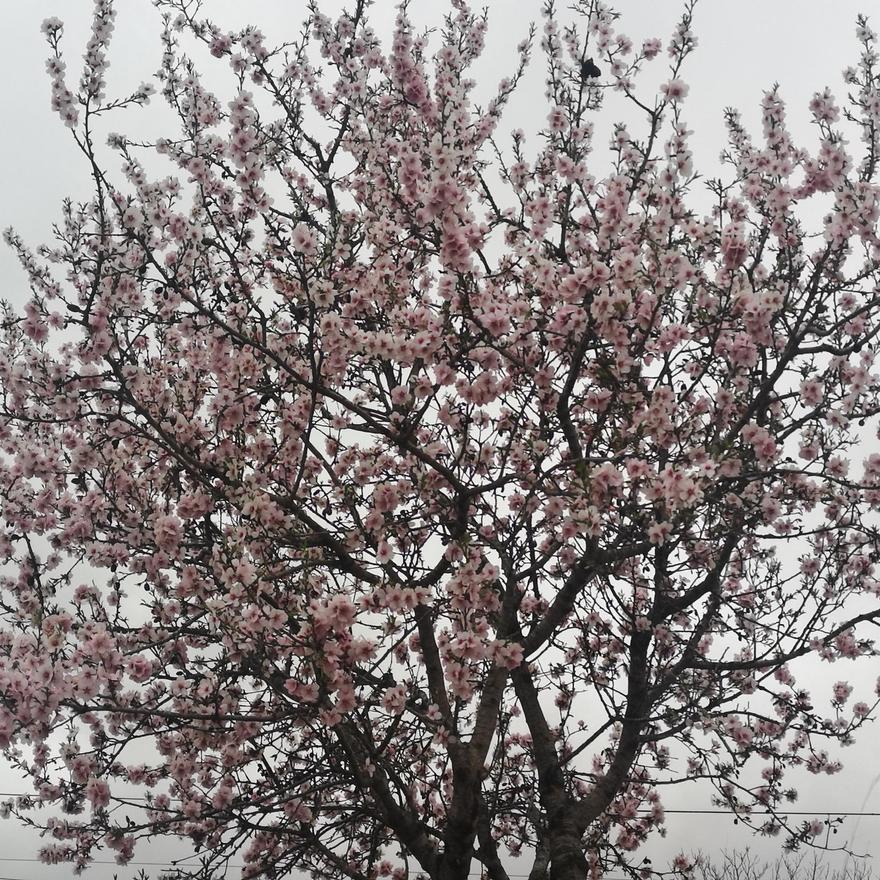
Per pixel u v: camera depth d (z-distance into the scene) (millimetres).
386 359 5484
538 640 6477
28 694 4102
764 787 7293
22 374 5812
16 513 6547
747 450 5957
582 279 5223
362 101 7934
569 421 6031
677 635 7512
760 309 5453
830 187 5633
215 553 5191
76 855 6492
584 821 6641
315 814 6113
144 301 6055
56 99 5375
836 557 7445
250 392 5902
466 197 5047
